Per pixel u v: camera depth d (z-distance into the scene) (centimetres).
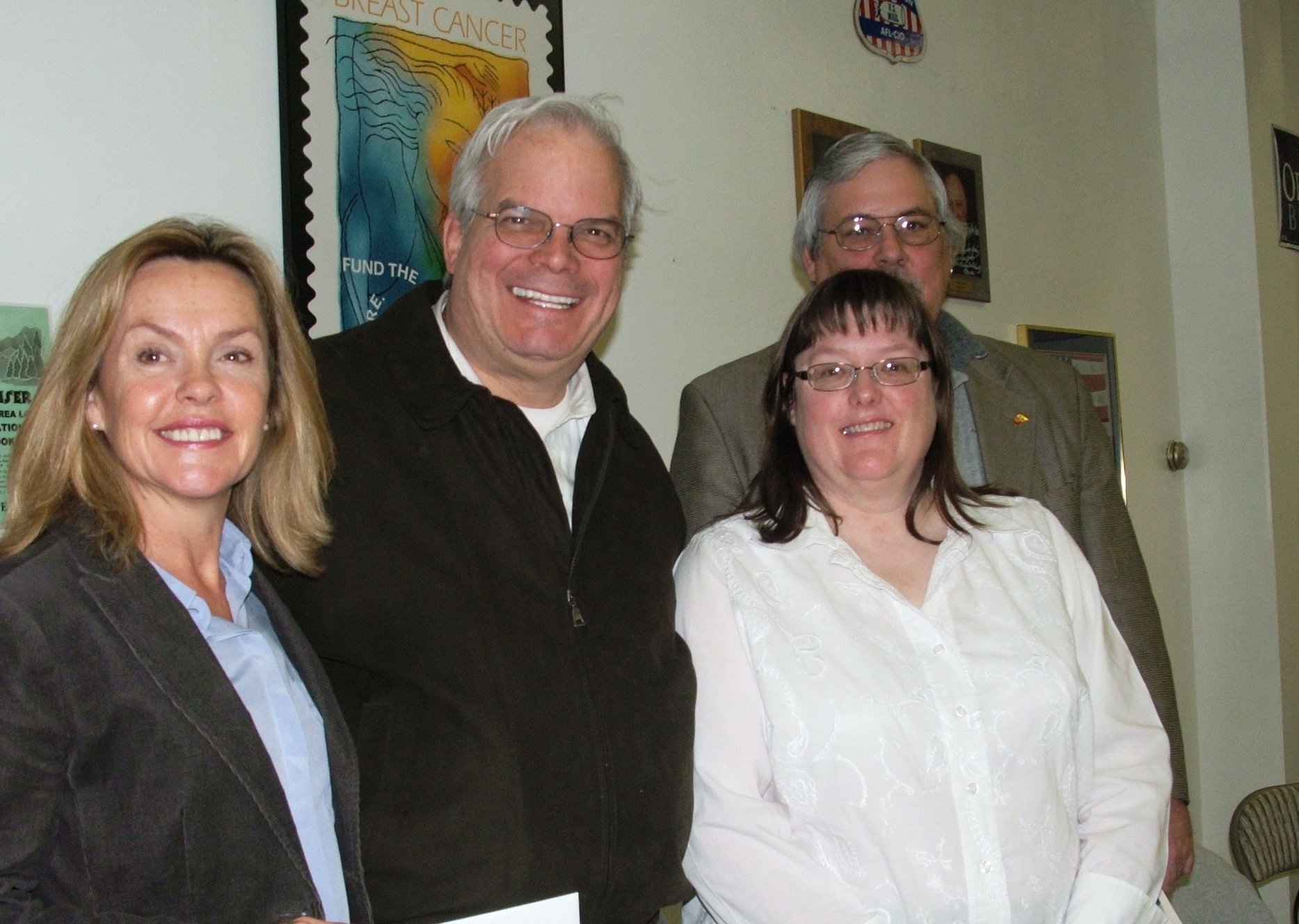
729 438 175
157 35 153
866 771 126
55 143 145
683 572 148
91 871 87
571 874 124
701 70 230
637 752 132
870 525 146
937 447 147
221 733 94
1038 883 126
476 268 133
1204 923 191
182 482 99
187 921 87
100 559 93
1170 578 349
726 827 129
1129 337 342
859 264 180
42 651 86
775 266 246
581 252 133
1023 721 129
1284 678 338
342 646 119
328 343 135
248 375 104
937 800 125
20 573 89
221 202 160
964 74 293
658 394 221
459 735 118
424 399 129
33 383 142
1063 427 190
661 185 221
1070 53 328
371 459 124
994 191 299
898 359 137
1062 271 320
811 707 129
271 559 118
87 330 97
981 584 139
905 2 276
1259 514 341
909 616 134
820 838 128
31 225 143
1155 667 183
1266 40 356
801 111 248
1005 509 151
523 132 133
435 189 182
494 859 117
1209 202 351
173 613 95
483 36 189
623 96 214
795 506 145
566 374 142
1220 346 350
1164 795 137
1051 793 129
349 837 109
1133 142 349
